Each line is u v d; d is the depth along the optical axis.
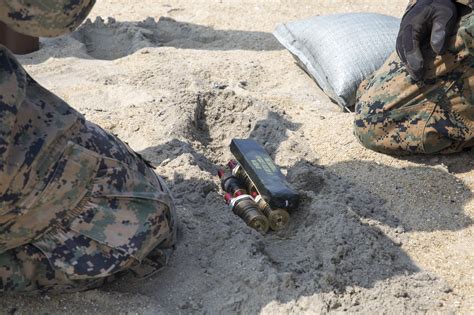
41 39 6.24
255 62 5.97
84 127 2.93
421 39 4.17
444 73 4.15
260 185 3.71
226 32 6.63
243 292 3.18
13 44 5.91
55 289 3.04
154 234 3.03
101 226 2.92
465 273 3.48
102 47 6.31
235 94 5.02
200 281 3.25
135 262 3.03
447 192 4.11
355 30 5.31
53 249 2.87
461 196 4.08
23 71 2.78
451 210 3.96
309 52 5.46
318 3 7.37
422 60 4.08
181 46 6.36
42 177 2.76
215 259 3.38
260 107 4.94
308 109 5.13
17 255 2.88
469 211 3.96
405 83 4.28
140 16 7.01
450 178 4.22
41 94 2.86
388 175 4.24
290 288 3.19
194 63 5.83
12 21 2.58
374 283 3.31
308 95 5.40
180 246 3.44
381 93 4.37
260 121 4.74
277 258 3.48
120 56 6.15
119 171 2.97
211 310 3.12
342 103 5.04
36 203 2.77
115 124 4.73
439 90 4.20
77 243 2.89
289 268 3.37
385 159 4.42
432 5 4.11
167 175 4.02
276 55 6.15
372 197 4.05
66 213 2.86
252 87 5.54
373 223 3.77
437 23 4.03
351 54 5.13
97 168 2.90
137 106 4.93
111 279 3.15
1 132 2.59
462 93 4.17
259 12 7.13
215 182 4.09
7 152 2.60
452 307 3.23
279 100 5.24
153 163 4.21
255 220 3.63
